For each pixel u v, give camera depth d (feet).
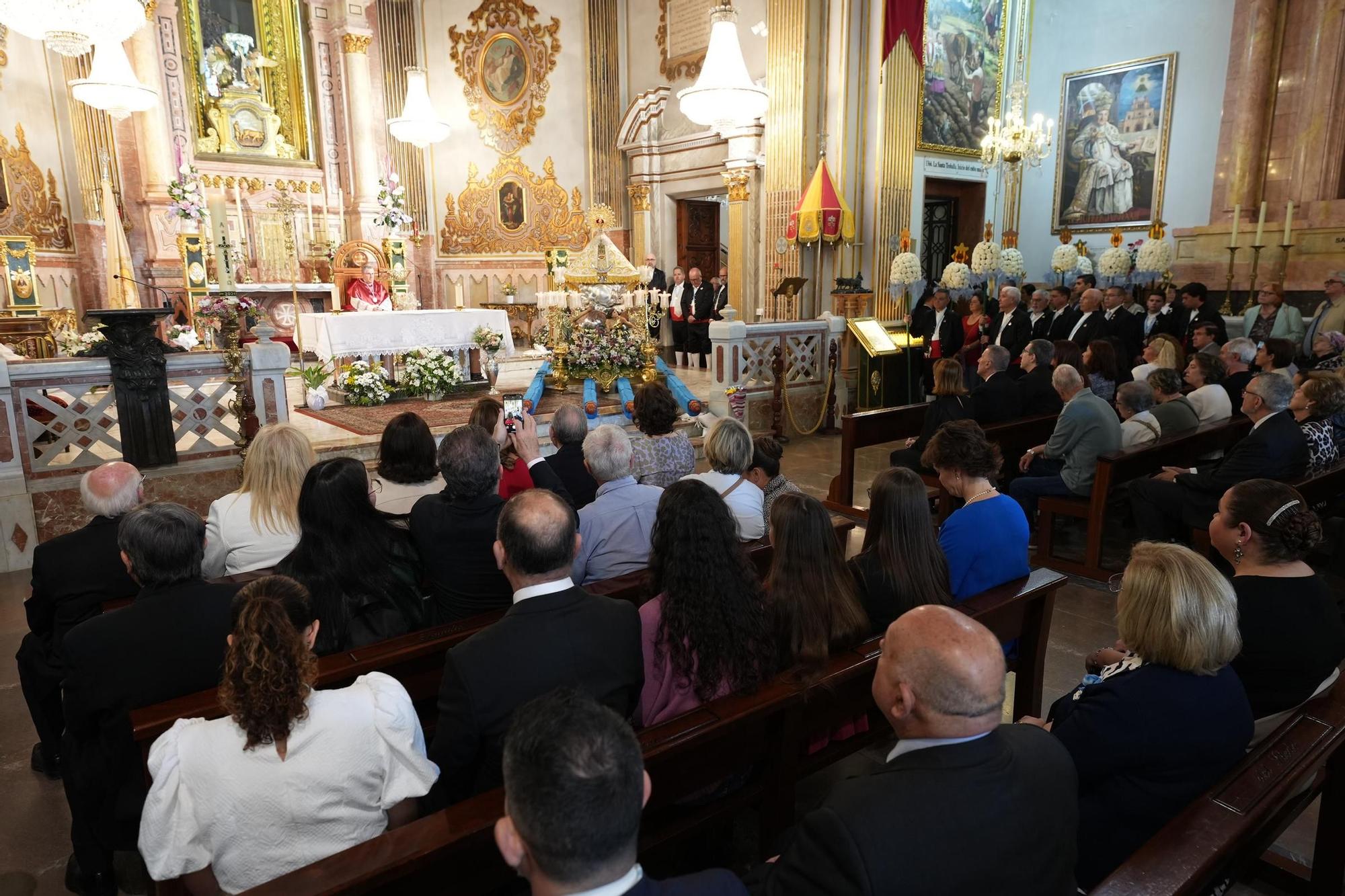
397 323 29.68
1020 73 39.17
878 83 31.86
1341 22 29.96
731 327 27.43
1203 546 14.28
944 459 10.12
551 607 6.39
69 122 36.01
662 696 7.45
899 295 33.73
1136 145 36.76
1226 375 20.57
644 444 13.28
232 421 21.95
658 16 43.80
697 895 3.67
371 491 10.57
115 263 35.86
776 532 7.95
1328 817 7.55
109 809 7.47
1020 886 4.44
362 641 8.36
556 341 28.71
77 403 18.08
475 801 5.47
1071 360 20.75
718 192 43.01
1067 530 19.56
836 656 7.74
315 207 43.55
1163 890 4.87
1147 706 6.15
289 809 5.36
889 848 4.20
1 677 12.59
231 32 40.55
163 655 7.04
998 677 4.60
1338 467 14.90
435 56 44.91
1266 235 32.37
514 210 47.16
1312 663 7.55
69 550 9.04
